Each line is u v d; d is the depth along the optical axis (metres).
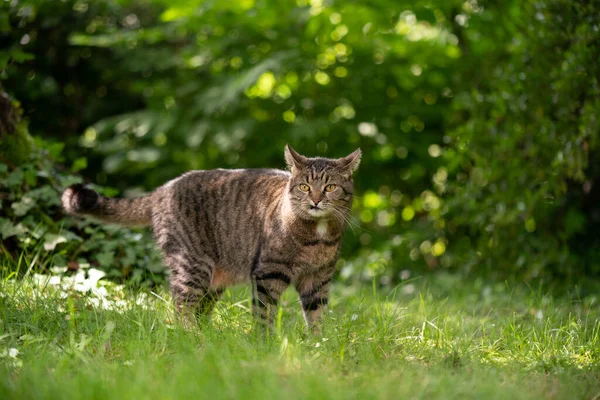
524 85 8.86
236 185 6.43
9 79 12.14
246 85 10.20
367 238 12.45
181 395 3.78
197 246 6.40
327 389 3.87
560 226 10.12
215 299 6.65
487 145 9.31
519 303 7.78
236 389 3.87
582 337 5.81
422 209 12.80
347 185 6.20
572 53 8.17
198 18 11.23
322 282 6.25
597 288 9.02
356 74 11.73
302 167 6.01
